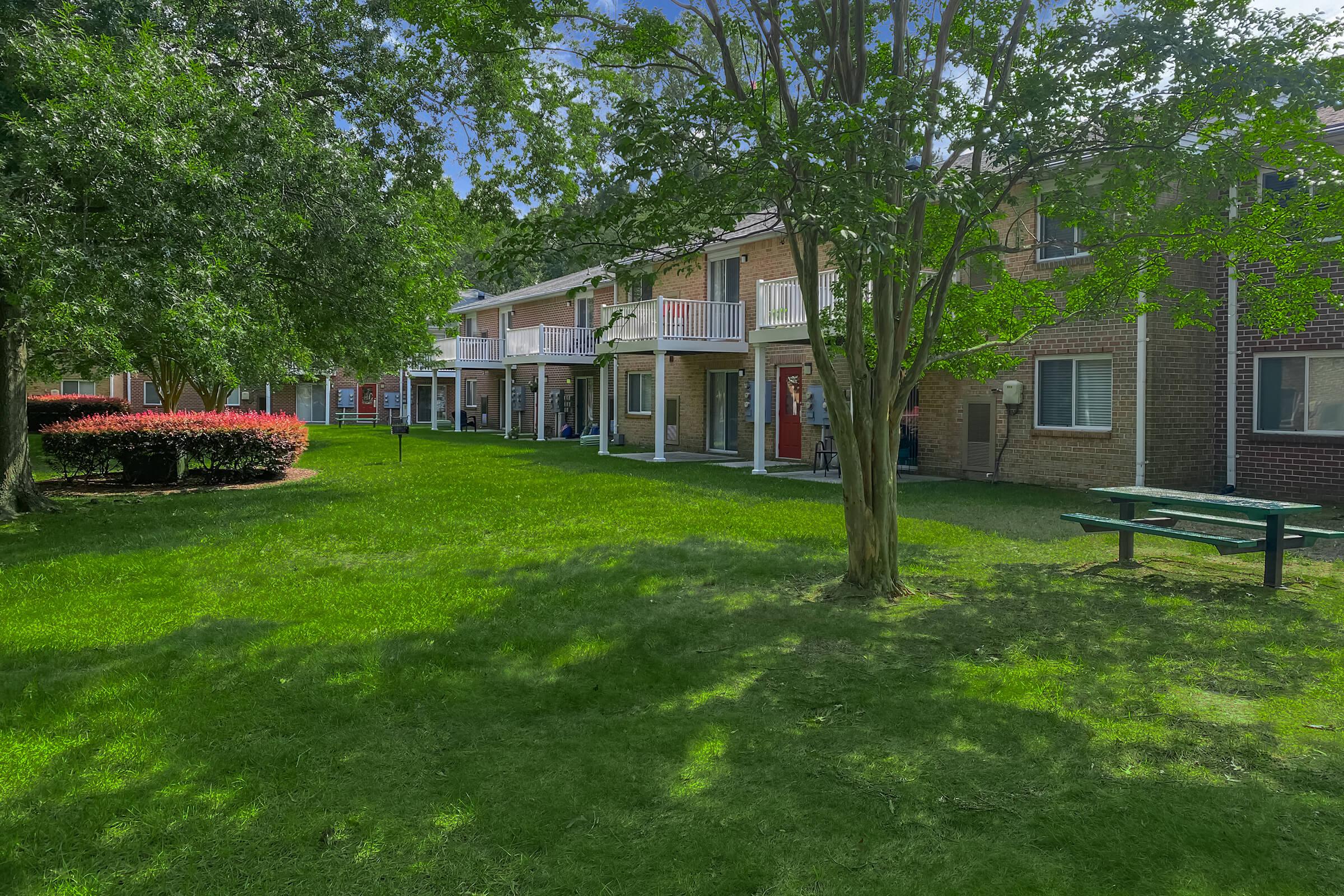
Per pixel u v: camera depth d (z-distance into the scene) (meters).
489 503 11.89
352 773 3.55
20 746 3.79
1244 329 12.41
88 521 10.47
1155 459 12.62
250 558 8.08
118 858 2.93
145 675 4.71
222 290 8.13
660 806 3.27
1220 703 4.30
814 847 2.98
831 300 14.71
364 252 10.23
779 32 6.55
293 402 43.56
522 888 2.75
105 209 7.57
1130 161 6.06
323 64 11.18
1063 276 7.59
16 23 8.37
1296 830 3.07
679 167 5.49
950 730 3.98
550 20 7.14
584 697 4.42
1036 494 12.80
